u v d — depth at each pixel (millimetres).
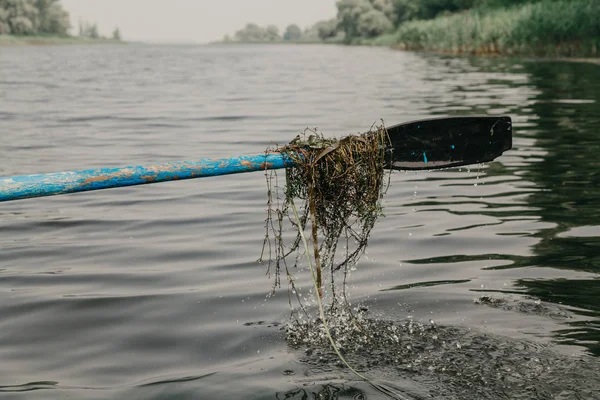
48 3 73125
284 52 36875
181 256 2893
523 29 16453
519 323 2158
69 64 20578
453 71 13391
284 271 2707
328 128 6047
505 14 18672
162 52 38688
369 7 56094
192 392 1789
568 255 2771
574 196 3645
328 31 85312
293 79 12898
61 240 3117
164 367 1942
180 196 3895
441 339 2070
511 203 3570
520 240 2982
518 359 1930
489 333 2094
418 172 4445
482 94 8703
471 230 3152
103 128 6379
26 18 64625
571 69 12109
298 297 2439
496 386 1800
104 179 1747
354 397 1756
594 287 2436
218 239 3119
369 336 2107
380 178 2076
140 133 6035
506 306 2293
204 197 3867
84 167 4512
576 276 2543
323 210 2084
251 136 5746
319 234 3113
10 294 2469
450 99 8234
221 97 9258
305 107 7797
